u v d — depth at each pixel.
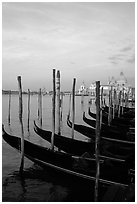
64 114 39.59
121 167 8.53
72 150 11.71
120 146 10.73
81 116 36.88
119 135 13.49
